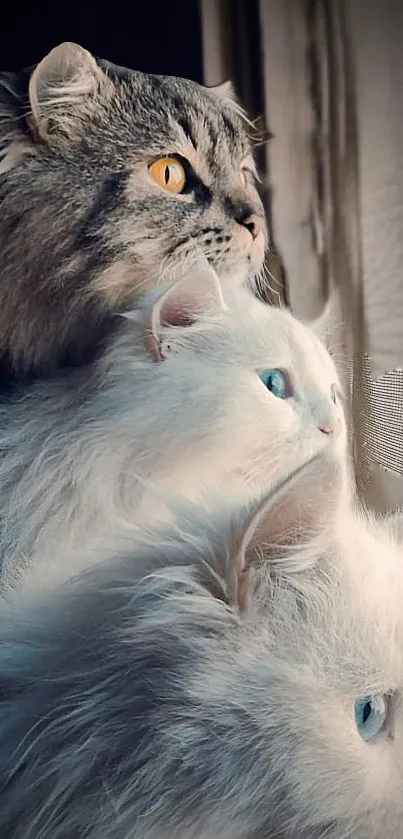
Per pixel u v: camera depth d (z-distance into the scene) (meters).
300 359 1.10
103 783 1.03
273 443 1.08
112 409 1.08
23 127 1.08
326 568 1.05
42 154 1.08
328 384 1.11
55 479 1.08
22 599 1.05
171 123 1.10
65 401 1.08
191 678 1.02
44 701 1.04
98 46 1.10
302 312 1.14
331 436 1.09
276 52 1.14
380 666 1.04
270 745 1.02
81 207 1.08
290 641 1.03
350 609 1.05
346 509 1.07
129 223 1.09
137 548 1.04
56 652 1.04
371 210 1.17
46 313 1.09
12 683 1.05
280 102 1.14
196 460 1.08
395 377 1.16
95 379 1.09
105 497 1.07
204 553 1.03
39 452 1.08
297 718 1.02
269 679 1.02
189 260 1.10
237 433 1.08
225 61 1.12
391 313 1.17
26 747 1.04
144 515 1.06
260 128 1.14
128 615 1.03
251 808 1.02
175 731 1.02
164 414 1.08
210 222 1.10
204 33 1.12
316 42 1.15
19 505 1.08
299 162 1.15
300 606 1.04
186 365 1.09
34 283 1.08
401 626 1.06
